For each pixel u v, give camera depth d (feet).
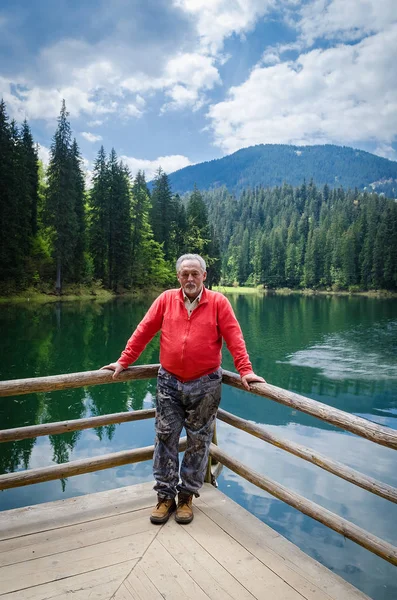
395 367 40.86
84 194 132.36
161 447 7.71
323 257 280.92
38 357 40.47
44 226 114.52
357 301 176.86
